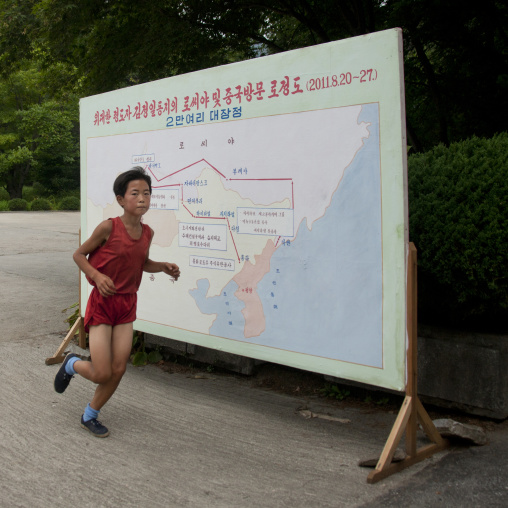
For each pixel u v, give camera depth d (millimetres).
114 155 5328
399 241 3393
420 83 8914
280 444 3725
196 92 4551
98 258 3732
